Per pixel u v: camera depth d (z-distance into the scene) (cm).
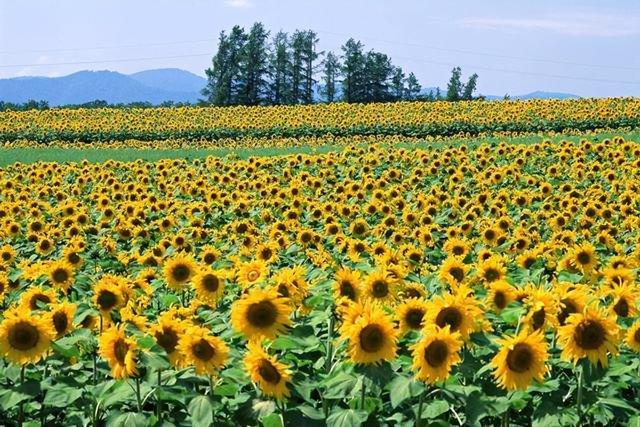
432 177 2186
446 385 518
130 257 1148
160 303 827
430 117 4888
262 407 493
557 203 1642
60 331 575
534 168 2266
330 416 480
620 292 583
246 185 2086
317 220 1565
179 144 4553
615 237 1333
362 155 2578
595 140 2902
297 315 621
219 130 5178
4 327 525
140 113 6194
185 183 2092
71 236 1437
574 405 566
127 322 561
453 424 572
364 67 13225
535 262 961
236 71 12650
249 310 516
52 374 601
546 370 492
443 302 505
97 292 634
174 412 538
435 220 1548
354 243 1073
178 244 1218
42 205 1756
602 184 1959
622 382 559
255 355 474
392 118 5012
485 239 1248
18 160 3103
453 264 752
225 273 727
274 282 618
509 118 4666
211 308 705
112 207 1756
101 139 5141
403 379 476
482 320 537
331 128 5034
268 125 5184
